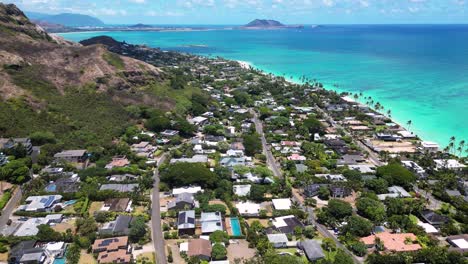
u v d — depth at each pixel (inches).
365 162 5866.1
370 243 3565.5
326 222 3988.7
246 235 3737.7
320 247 3494.1
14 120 6028.5
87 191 4503.0
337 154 6033.5
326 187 4722.0
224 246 3499.0
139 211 4234.7
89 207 4298.7
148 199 4453.7
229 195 4557.1
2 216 4072.3
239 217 4089.6
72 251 3371.1
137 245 3590.1
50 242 3560.5
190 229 3774.6
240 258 3383.4
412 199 4434.1
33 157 5442.9
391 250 3422.7
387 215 4106.8
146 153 5949.8
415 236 3656.5
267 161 5826.8
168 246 3567.9
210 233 3772.1
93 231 3693.4
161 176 4963.1
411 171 5374.0
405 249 3435.0
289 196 4638.3
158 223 4001.0
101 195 4441.4
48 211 4178.2
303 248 3506.4
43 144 5861.2
